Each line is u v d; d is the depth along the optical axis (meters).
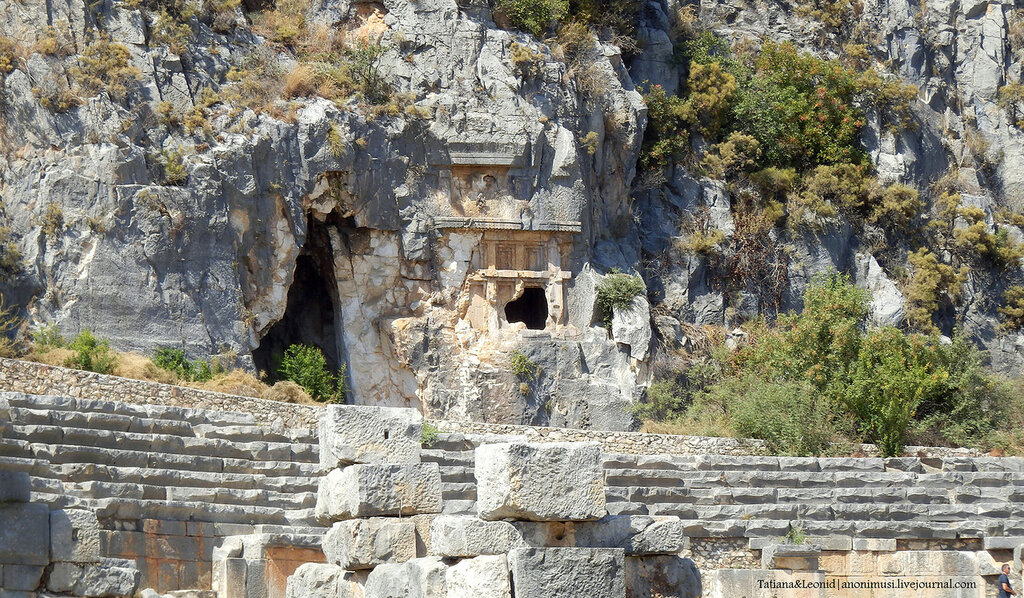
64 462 46.91
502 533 34.34
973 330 106.94
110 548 44.12
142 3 80.44
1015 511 58.62
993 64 118.56
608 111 90.94
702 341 90.88
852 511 56.81
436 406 82.94
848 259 100.88
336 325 85.44
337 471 37.88
